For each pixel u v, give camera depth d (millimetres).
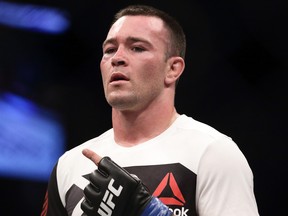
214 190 2791
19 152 7641
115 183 2709
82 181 3080
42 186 7598
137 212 2668
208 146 2902
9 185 7531
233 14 7930
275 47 7855
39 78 8062
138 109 3113
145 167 2945
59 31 8172
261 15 7875
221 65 7973
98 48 8242
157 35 3158
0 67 7941
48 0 8039
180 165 2893
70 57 8195
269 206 7609
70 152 3293
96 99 8148
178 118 3186
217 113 7918
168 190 2846
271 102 7824
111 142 3223
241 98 7895
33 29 8117
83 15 8156
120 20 3205
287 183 7605
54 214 3160
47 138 7812
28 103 7918
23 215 7492
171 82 3195
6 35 8023
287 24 7812
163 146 3014
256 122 7812
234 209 2742
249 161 7738
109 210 2689
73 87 8156
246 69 7918
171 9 8008
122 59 3047
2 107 7777
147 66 3076
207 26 7984
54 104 8023
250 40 7930
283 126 7734
